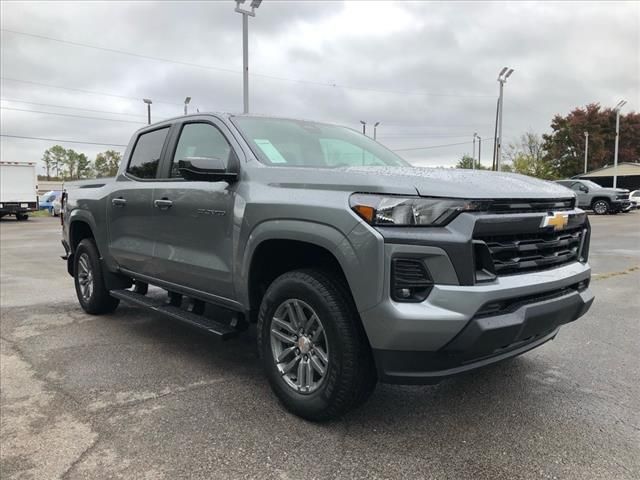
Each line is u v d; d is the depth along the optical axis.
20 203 29.30
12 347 4.75
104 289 5.68
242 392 3.68
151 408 3.43
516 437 3.01
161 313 4.39
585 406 3.42
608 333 5.10
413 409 3.38
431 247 2.65
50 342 4.89
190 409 3.40
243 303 3.64
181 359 4.40
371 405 3.44
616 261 10.16
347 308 2.93
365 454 2.82
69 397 3.62
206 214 3.86
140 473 2.67
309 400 3.12
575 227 3.43
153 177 4.70
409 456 2.80
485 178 3.07
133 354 4.54
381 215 2.72
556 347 4.66
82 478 2.63
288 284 3.19
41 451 2.90
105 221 5.31
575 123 71.06
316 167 3.49
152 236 4.55
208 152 4.11
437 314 2.61
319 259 3.34
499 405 3.43
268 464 2.74
